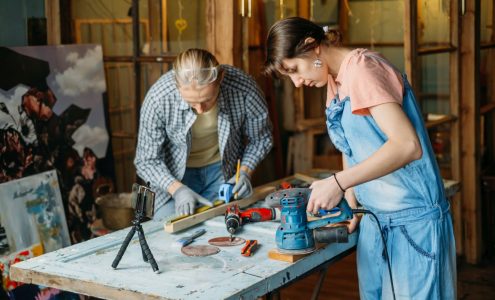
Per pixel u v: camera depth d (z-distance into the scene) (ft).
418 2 12.70
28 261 7.52
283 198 7.55
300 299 12.91
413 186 7.75
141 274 7.06
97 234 12.22
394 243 7.88
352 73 7.29
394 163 7.00
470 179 14.92
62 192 11.81
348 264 14.71
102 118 12.73
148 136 9.75
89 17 13.09
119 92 13.12
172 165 10.26
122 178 13.38
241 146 10.89
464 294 13.39
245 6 11.46
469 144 14.82
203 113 9.37
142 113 9.68
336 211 7.67
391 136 7.02
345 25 19.06
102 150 12.71
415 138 6.98
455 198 14.94
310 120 18.31
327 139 18.81
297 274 7.38
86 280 6.89
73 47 12.23
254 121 10.27
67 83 12.08
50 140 11.69
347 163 8.54
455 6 14.32
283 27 7.36
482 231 15.56
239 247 7.93
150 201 7.47
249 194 9.85
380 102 7.06
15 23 12.14
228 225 8.39
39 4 12.53
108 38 13.10
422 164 7.70
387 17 19.60
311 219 8.21
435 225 7.76
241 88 9.91
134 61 12.69
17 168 11.05
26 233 10.98
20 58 11.25
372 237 8.13
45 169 11.55
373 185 7.91
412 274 7.79
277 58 7.42
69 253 7.76
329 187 7.20
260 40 16.57
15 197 10.92
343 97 7.75
